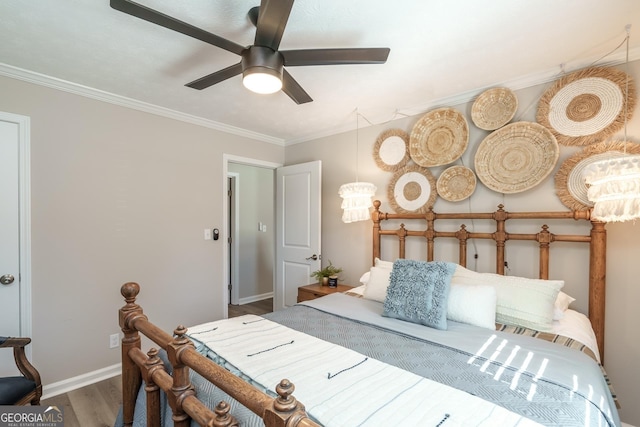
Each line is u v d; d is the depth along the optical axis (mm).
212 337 1567
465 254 2441
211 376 913
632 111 1812
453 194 2520
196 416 976
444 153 2545
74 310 2340
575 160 1979
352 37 1680
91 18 1535
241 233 4672
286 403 708
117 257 2564
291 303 3684
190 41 1741
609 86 1870
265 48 1404
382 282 2320
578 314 1918
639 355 1792
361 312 2049
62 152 2287
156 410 1239
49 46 1795
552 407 1020
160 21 1201
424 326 1791
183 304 2982
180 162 2965
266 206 5016
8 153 2076
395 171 2914
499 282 1944
